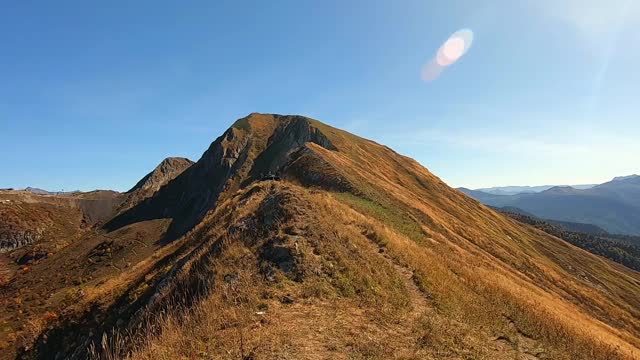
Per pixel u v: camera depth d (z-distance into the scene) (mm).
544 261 91625
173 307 14844
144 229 156875
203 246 21797
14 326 67312
